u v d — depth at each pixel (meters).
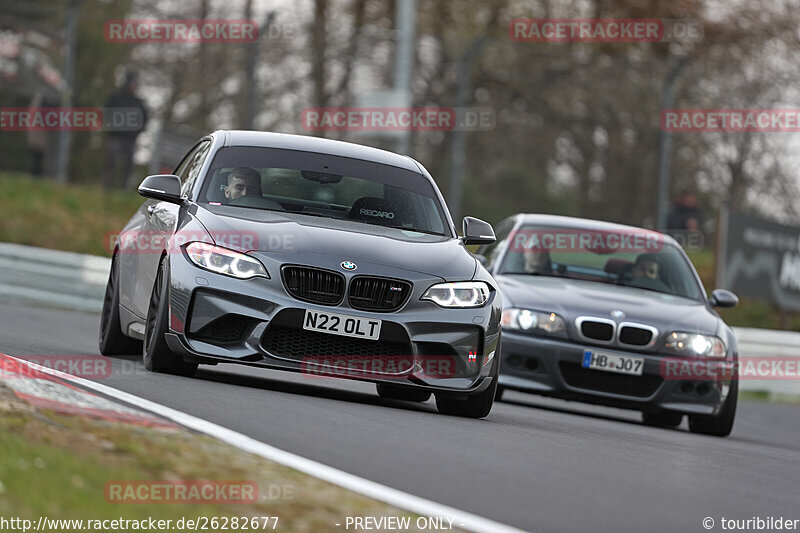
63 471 15.24
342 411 25.61
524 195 73.25
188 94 76.06
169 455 17.64
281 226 28.09
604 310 37.12
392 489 17.66
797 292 75.50
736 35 122.94
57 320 49.19
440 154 71.62
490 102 73.50
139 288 30.36
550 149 73.75
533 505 17.91
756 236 73.50
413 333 27.19
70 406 20.05
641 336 36.88
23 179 77.31
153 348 27.67
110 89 78.31
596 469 22.09
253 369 34.66
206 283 26.92
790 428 46.28
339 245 27.66
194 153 33.53
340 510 15.84
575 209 74.06
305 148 32.03
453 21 125.94
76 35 76.56
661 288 40.59
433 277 27.77
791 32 123.38
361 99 71.19
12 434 16.94
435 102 71.62
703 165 83.50
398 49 70.62
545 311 37.00
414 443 22.22
